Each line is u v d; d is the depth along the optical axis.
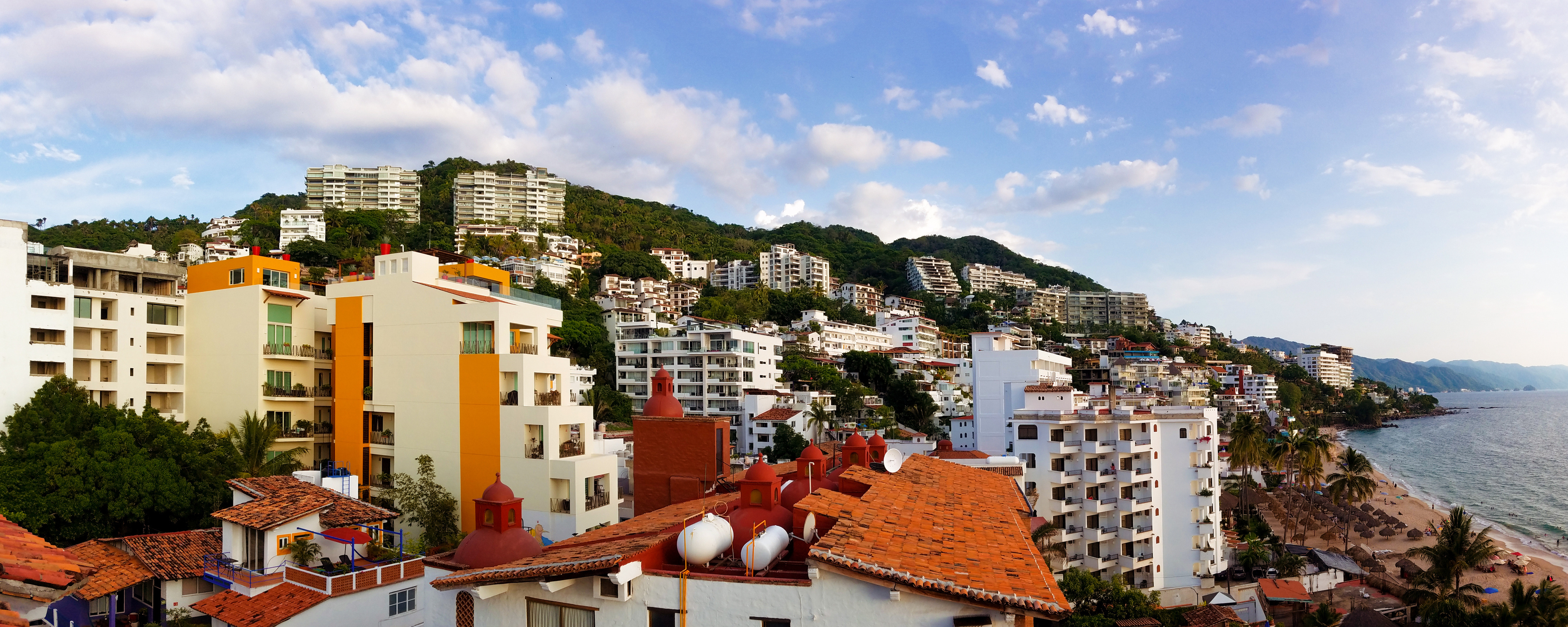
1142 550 69.06
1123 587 56.72
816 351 168.50
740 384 121.81
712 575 18.31
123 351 60.81
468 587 19.39
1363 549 90.88
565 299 166.12
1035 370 103.88
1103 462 69.44
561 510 52.78
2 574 13.64
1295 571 74.81
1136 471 69.25
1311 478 101.62
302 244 169.50
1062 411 72.44
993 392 104.81
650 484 37.34
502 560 21.83
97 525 43.94
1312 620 59.72
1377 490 131.75
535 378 55.97
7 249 54.31
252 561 37.00
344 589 35.34
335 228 198.25
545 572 18.09
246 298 62.31
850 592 17.33
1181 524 71.81
